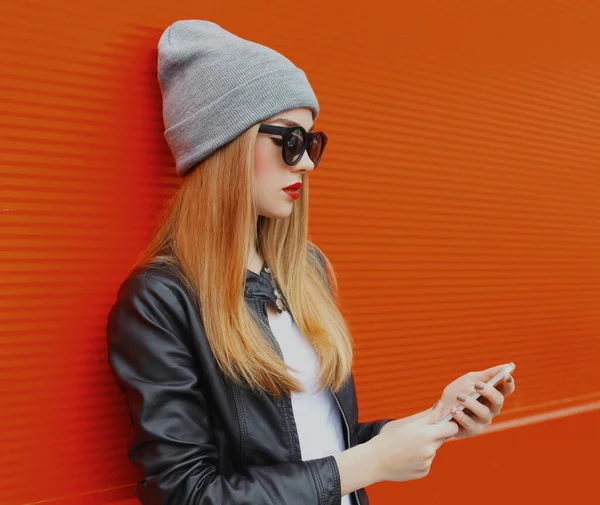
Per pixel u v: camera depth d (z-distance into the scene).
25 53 1.57
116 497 1.72
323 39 2.19
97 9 1.69
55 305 1.63
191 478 1.24
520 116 2.84
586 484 3.10
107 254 1.71
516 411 2.87
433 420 1.50
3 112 1.54
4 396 1.55
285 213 1.48
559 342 3.06
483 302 2.74
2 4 1.54
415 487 2.46
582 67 3.09
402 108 2.43
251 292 1.50
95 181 1.69
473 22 2.65
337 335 1.59
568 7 3.02
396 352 2.44
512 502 2.78
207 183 1.44
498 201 2.78
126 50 1.74
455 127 2.60
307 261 1.77
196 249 1.42
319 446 1.50
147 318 1.32
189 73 1.48
